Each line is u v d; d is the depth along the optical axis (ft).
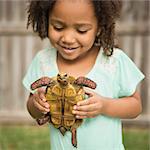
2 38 18.70
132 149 14.67
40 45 18.54
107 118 7.31
